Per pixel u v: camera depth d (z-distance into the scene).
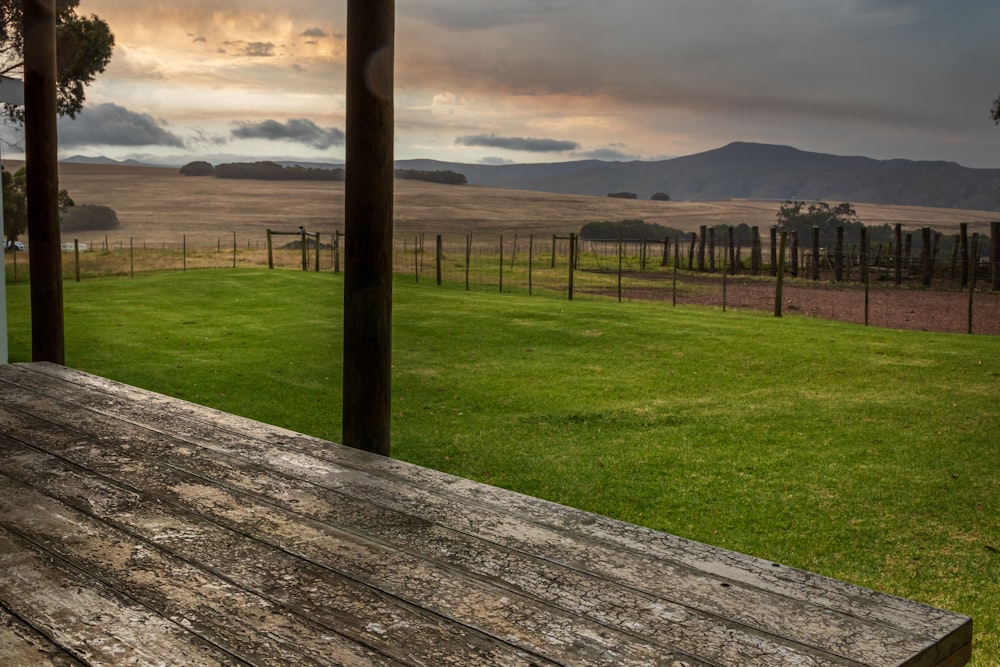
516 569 2.29
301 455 3.49
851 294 32.31
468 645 1.86
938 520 6.88
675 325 18.72
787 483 7.89
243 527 2.63
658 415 10.77
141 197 177.75
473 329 18.33
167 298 23.64
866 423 10.07
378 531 2.59
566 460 8.77
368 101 3.86
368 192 3.90
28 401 4.58
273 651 1.84
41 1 7.06
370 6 3.79
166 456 3.47
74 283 27.45
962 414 10.41
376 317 3.97
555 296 29.38
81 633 1.93
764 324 19.14
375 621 1.98
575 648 1.84
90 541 2.52
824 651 1.82
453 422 10.52
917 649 1.82
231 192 194.62
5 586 2.20
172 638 1.90
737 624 1.95
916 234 161.88
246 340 16.86
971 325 20.23
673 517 7.02
